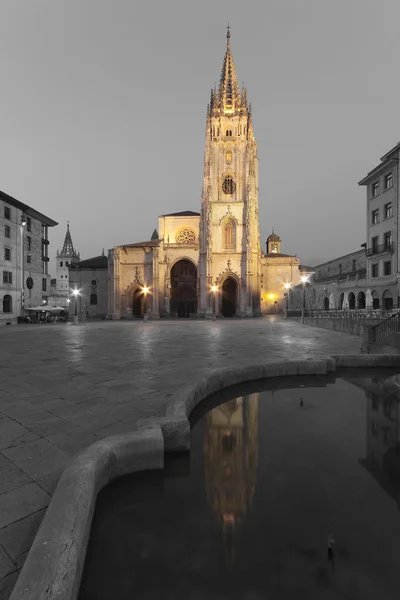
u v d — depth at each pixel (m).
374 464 5.46
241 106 65.06
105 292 72.75
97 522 4.02
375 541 3.70
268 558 3.44
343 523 4.00
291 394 9.36
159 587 3.11
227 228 64.62
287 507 4.34
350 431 6.86
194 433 6.74
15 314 47.16
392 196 37.69
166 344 18.89
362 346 15.17
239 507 4.34
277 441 6.39
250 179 63.41
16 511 3.58
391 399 8.91
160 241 68.88
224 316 70.81
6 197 45.25
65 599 2.43
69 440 5.43
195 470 5.32
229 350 16.05
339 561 3.38
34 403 7.38
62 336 24.64
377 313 29.66
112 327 36.09
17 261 47.84
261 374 10.57
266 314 70.50
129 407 7.12
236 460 5.61
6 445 5.23
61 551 2.69
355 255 54.91
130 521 4.05
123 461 4.89
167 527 3.95
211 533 3.83
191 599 2.96
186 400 6.89
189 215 76.00
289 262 70.56
